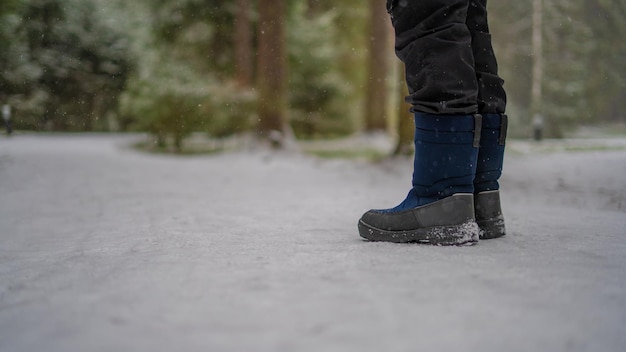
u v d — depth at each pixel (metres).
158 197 5.52
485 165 2.45
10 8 11.45
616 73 26.95
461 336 1.04
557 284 1.45
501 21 25.34
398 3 2.34
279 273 1.62
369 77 19.66
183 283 1.52
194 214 4.02
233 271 1.67
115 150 14.89
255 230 3.00
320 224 3.30
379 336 1.04
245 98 15.52
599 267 1.70
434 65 2.24
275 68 14.08
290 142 14.07
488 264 1.75
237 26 17.92
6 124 19.83
